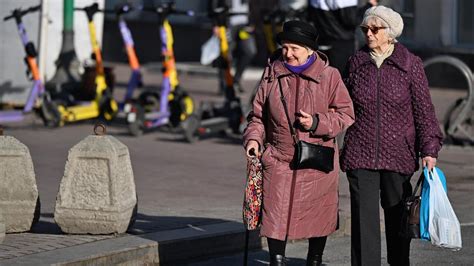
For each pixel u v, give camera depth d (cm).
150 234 1358
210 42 2547
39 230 1391
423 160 1123
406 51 1143
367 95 1130
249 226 1123
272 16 2389
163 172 1981
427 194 1110
